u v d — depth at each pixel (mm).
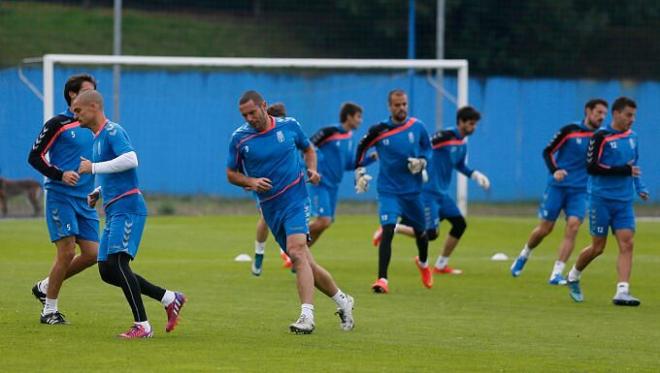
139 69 98688
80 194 36406
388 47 114750
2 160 92438
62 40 119188
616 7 113875
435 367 29469
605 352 32906
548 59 113938
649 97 104062
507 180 103375
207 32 121438
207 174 99000
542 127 104125
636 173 45406
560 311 42969
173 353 30812
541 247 72562
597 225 45781
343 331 36188
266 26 119125
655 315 42188
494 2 113688
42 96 89625
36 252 65375
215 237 75688
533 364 30359
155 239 74125
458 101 88688
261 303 43469
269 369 28578
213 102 99625
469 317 40625
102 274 33750
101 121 33781
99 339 33219
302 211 35938
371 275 55594
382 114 103000
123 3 125812
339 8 115250
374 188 98312
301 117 103125
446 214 56188
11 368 28250
